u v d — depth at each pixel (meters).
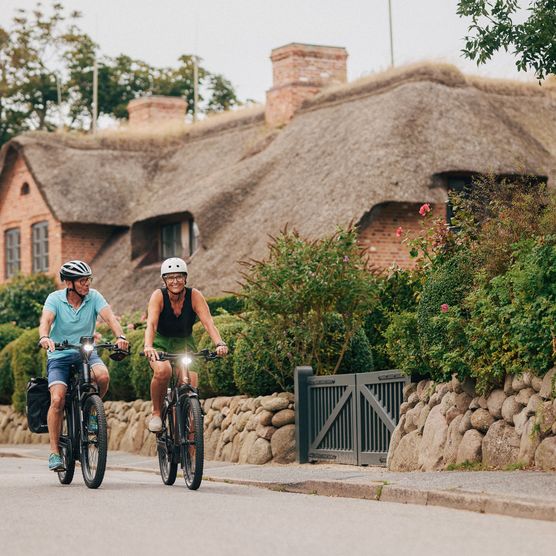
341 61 35.06
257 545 7.39
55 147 38.09
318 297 15.70
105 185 37.09
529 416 11.25
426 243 15.23
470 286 12.48
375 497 10.39
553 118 29.72
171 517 8.95
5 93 60.16
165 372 11.62
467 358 12.16
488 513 9.02
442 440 12.38
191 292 11.90
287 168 29.72
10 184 39.84
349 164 26.80
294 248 15.94
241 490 11.61
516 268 11.70
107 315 12.28
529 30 13.16
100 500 10.41
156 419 12.05
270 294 15.70
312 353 15.89
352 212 25.33
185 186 35.47
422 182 25.75
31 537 8.00
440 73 28.73
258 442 15.73
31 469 16.52
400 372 13.45
